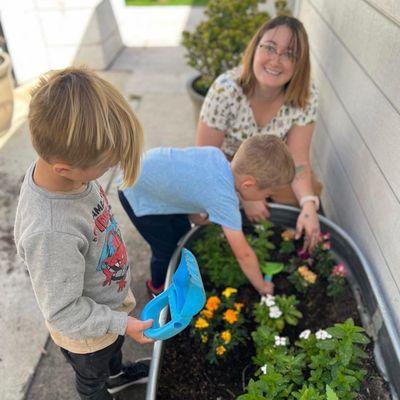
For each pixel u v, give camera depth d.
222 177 1.73
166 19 5.91
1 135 3.55
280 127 2.27
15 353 2.01
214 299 1.83
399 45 1.62
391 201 1.69
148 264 2.46
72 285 1.10
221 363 1.78
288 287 2.07
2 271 2.41
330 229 2.16
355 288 1.96
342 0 2.33
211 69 3.23
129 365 1.85
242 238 1.75
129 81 4.42
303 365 1.58
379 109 1.81
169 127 3.68
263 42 1.97
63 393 1.86
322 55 2.76
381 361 1.66
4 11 3.93
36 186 1.08
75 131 0.97
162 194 1.84
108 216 1.28
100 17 4.41
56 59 4.52
